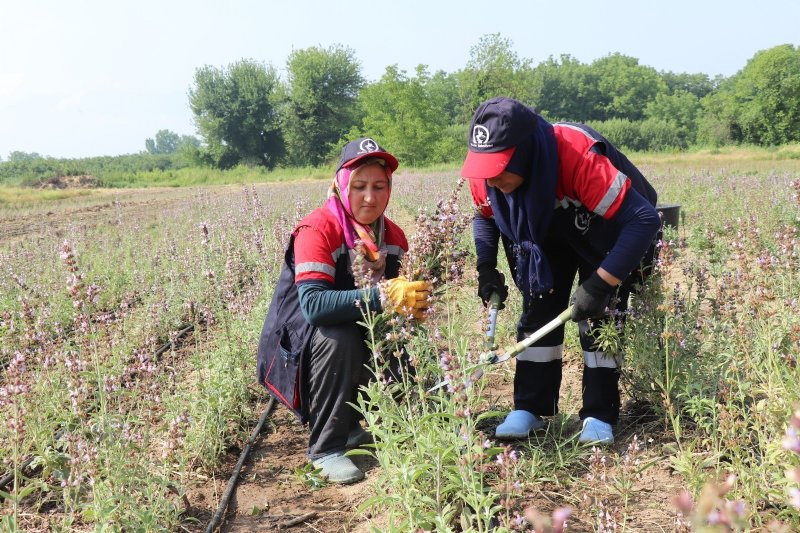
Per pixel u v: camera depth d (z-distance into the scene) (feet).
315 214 12.23
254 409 15.84
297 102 276.41
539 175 10.75
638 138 343.67
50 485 12.03
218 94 283.59
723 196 44.29
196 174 237.66
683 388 11.44
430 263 10.98
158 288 24.30
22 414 12.08
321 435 12.30
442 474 10.00
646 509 9.93
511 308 19.30
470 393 9.51
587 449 11.84
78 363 10.72
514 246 12.55
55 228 59.16
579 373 16.15
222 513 11.30
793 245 13.29
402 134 202.49
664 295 12.66
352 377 12.05
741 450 10.45
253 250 28.89
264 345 12.88
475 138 10.62
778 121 289.53
